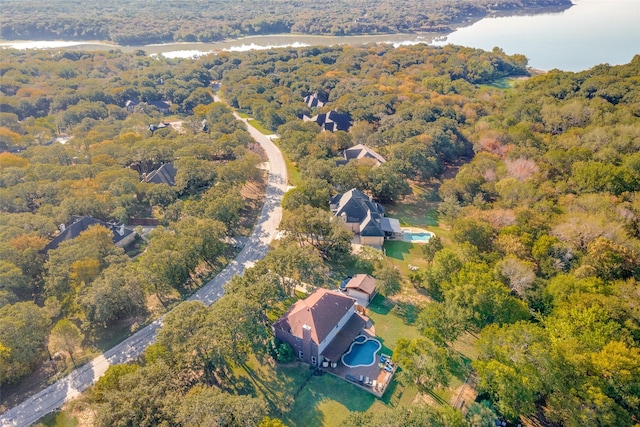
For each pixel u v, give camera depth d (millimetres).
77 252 90125
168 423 53469
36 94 198250
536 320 79562
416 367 65625
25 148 157500
